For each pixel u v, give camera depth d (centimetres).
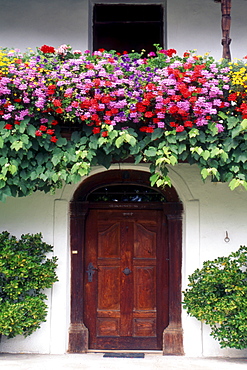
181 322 662
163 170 544
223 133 538
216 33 705
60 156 543
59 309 658
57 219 671
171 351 654
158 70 535
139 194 698
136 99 533
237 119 531
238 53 702
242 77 530
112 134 529
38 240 647
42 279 629
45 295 641
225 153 530
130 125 550
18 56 558
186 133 532
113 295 689
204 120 528
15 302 631
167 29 707
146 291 688
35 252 641
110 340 682
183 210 677
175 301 666
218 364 602
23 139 530
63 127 562
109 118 536
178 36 705
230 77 539
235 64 545
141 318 685
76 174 541
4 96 535
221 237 664
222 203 669
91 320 686
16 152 539
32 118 545
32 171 549
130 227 696
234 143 535
